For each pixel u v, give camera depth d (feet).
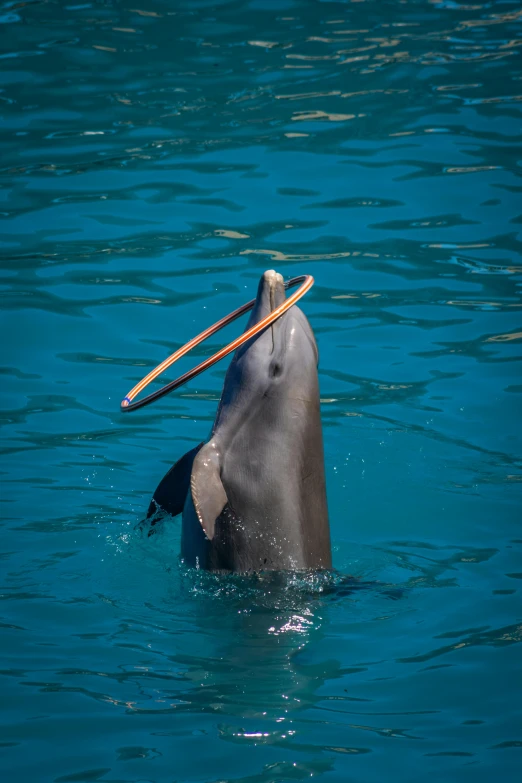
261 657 71.05
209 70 191.21
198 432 105.60
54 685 67.10
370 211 149.18
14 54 198.08
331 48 198.80
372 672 69.05
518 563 83.51
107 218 148.25
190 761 59.41
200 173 159.84
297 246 140.67
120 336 122.01
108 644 72.38
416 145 165.89
